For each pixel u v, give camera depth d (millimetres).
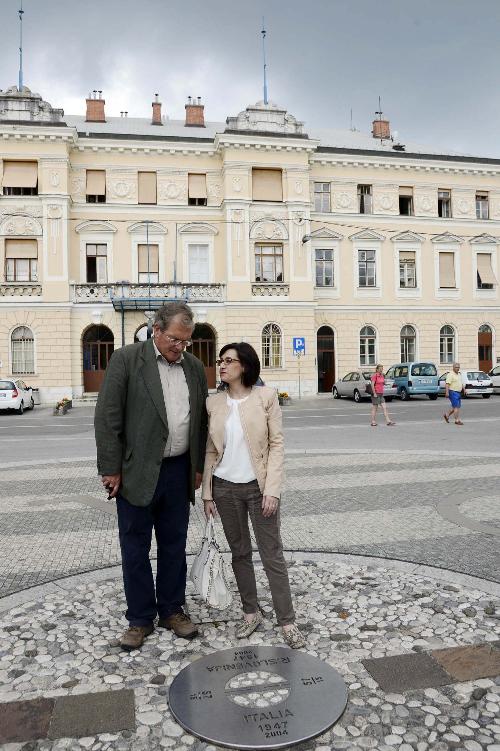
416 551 5590
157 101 38312
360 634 3838
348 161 34750
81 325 30922
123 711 3061
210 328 32531
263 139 32125
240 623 4059
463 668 3395
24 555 5641
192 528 6652
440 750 2723
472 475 9383
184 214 32906
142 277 32656
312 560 5293
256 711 3010
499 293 37344
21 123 30141
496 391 34062
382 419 20594
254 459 3824
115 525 6742
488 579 4762
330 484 8805
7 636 3910
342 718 2963
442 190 36844
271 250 32906
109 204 32125
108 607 4359
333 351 35000
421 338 36094
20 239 30625
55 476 9906
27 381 30375
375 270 35500
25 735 2883
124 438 3863
